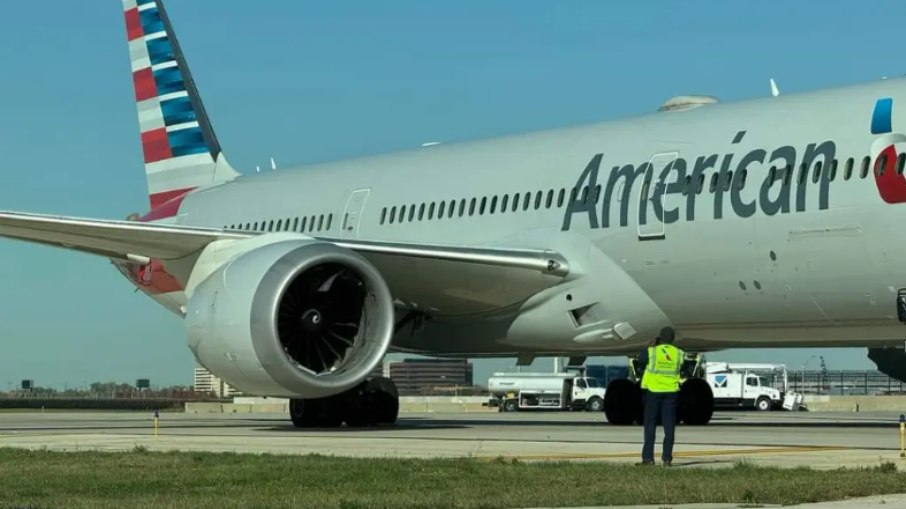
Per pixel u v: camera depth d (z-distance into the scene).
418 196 28.47
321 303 23.61
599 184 24.41
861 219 20.59
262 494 12.47
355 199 30.09
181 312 33.59
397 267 24.89
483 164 27.41
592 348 25.30
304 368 22.56
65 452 18.06
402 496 12.09
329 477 13.90
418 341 27.69
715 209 22.38
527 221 25.64
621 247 23.84
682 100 25.45
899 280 20.45
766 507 11.20
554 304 24.94
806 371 90.75
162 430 27.02
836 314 21.66
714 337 24.16
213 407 67.94
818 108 21.86
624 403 27.22
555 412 63.50
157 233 24.28
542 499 11.81
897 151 20.31
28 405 79.38
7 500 12.24
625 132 24.86
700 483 12.72
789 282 21.67
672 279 23.17
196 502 11.77
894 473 13.34
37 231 25.06
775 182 21.66
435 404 75.62
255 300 22.34
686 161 23.11
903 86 21.05
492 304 25.62
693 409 27.58
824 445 19.06
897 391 88.12
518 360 27.72
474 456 17.12
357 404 26.97
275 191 32.94
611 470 14.25
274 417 44.22
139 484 13.46
